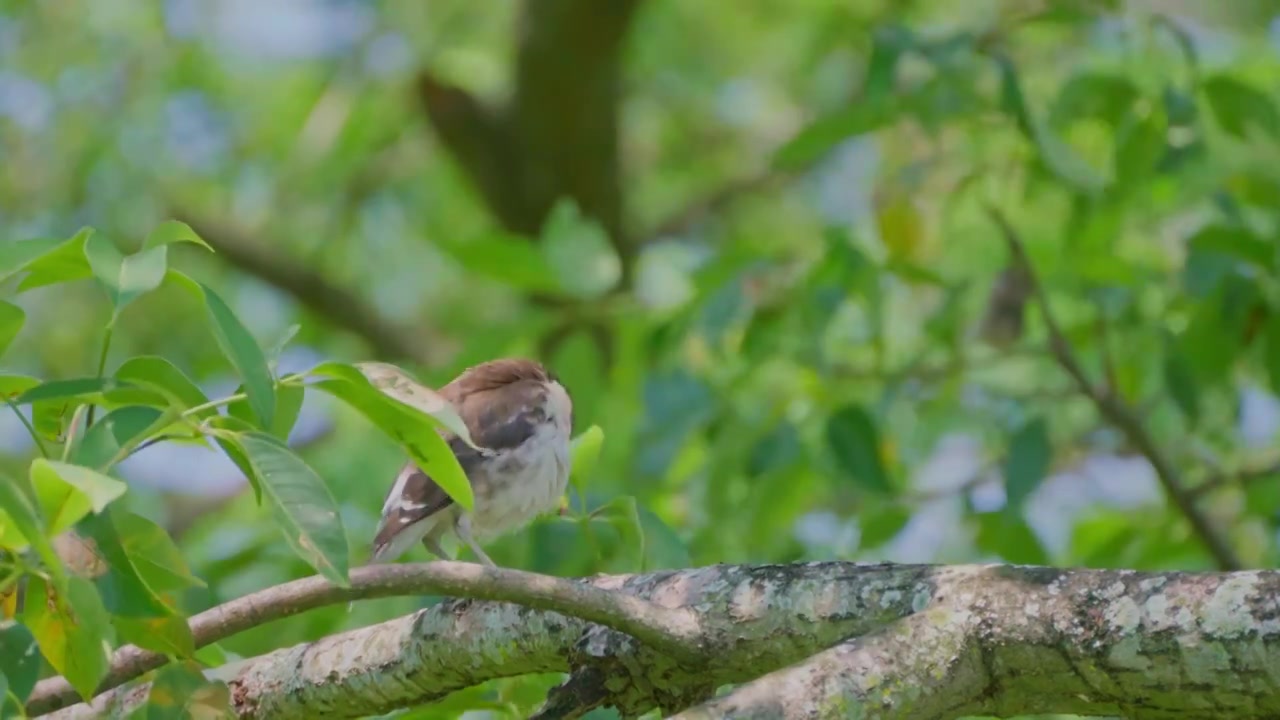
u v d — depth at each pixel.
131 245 19.45
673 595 5.77
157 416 5.03
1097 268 11.08
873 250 12.45
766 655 5.55
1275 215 10.84
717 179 23.78
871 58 9.98
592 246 11.46
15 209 18.81
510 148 18.67
